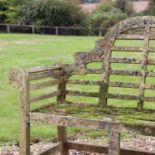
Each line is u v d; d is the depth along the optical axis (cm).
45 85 509
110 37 527
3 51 1667
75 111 493
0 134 661
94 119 448
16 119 741
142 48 516
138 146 627
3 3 3256
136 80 1067
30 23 3180
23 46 1880
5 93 950
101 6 3522
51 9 3158
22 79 477
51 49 1750
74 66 539
